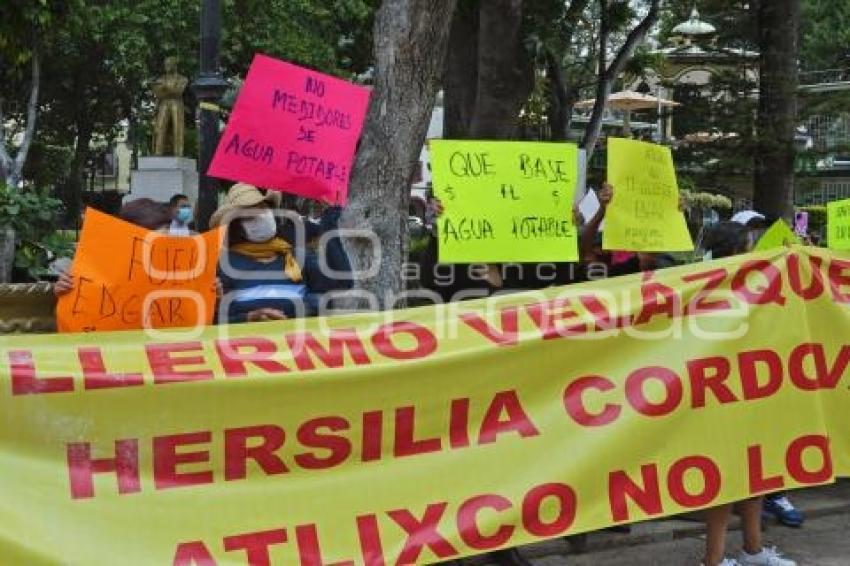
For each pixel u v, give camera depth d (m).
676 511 4.53
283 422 3.91
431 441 4.15
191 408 3.79
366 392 4.04
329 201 4.82
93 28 22.70
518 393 4.32
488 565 5.29
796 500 6.73
